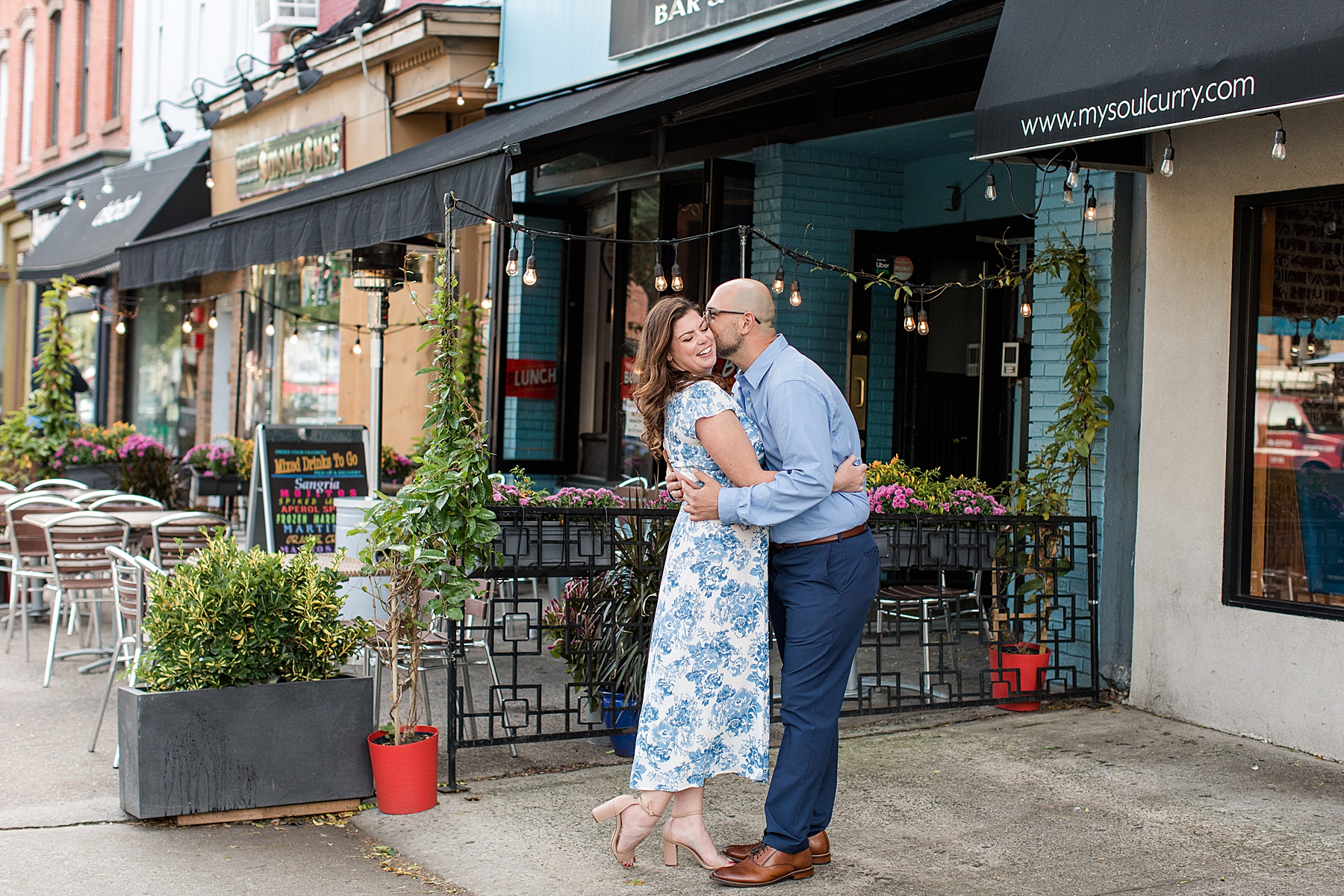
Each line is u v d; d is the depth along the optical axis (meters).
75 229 18.30
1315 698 5.32
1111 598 6.32
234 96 14.98
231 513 12.98
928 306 8.81
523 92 10.13
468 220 6.17
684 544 3.93
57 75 22.31
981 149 5.28
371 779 4.79
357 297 13.02
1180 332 5.88
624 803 4.03
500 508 5.14
